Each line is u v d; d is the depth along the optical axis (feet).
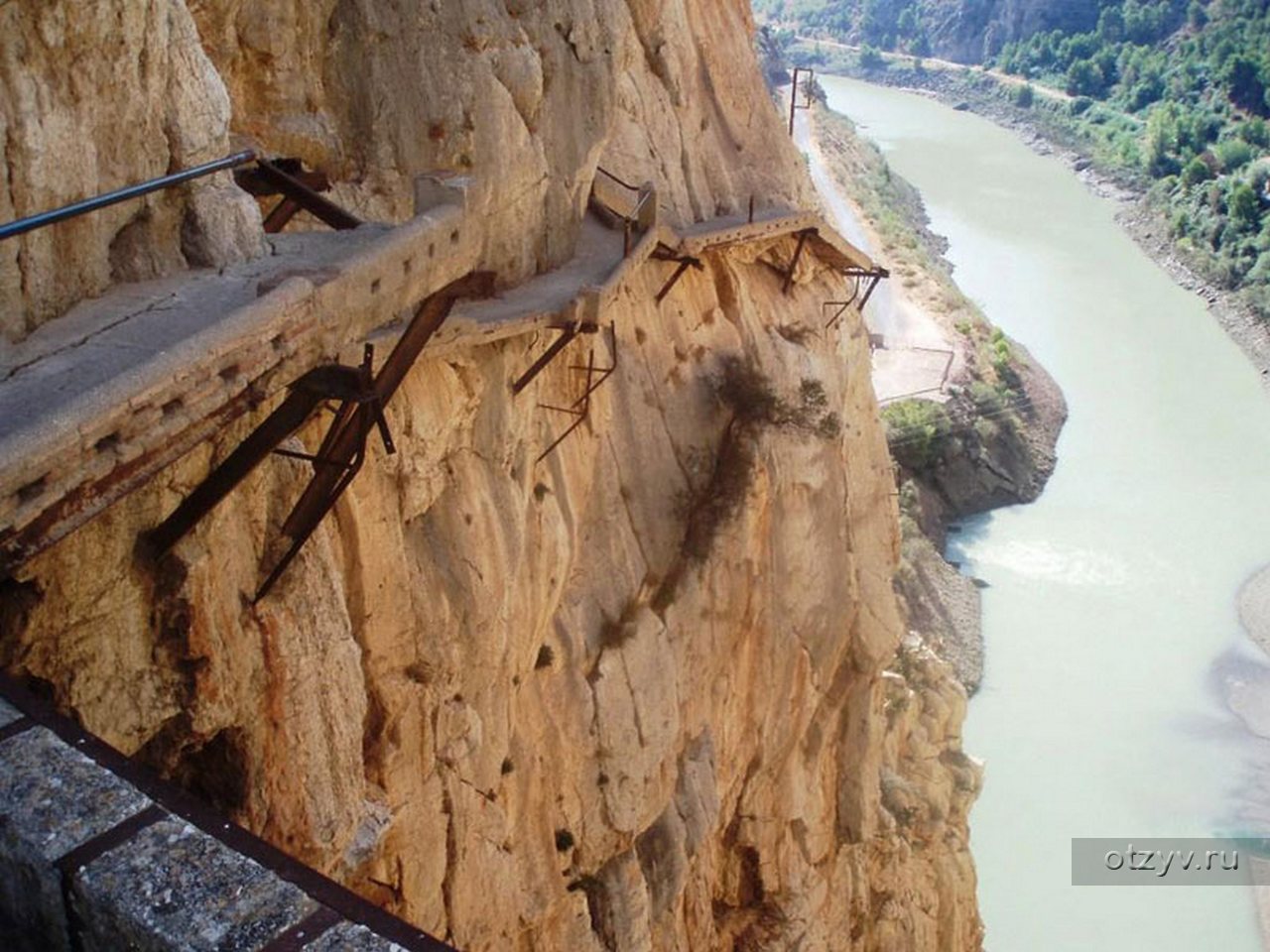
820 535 102.37
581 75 82.74
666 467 94.22
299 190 50.85
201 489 43.04
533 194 78.84
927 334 276.62
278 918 23.12
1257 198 353.72
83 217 41.50
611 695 84.17
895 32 639.76
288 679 49.88
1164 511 239.50
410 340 53.47
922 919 121.60
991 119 520.83
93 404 33.40
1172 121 420.77
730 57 116.98
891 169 442.09
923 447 232.32
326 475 48.88
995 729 182.80
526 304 74.74
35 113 39.11
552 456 81.82
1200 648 202.39
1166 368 295.48
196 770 48.65
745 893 104.01
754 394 99.81
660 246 94.38
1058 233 379.14
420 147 72.84
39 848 24.25
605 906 84.23
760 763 101.45
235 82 67.15
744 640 97.71
